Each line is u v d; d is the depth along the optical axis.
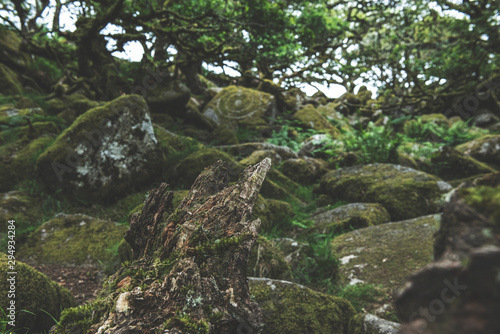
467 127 11.73
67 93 8.45
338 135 10.02
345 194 5.95
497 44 9.02
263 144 7.76
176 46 7.54
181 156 5.96
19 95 8.40
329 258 3.66
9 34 9.97
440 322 0.62
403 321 0.74
